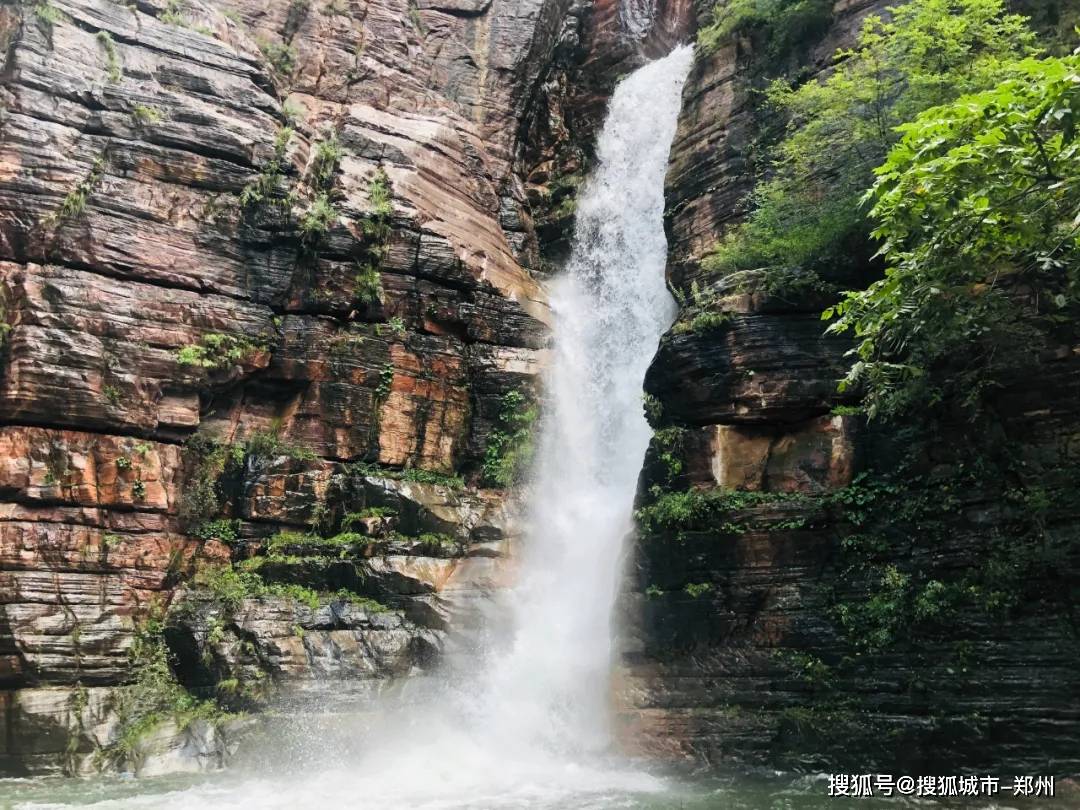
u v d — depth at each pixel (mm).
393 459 20656
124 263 18391
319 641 17656
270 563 18797
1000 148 11359
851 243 16609
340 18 25406
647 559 16812
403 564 18906
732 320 16938
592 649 18641
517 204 27000
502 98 27781
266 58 23219
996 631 13234
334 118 23344
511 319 23047
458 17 28328
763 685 15156
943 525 14156
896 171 12445
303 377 20281
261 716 16547
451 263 22281
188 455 18984
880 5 20344
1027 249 12836
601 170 27969
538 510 21688
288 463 19688
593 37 30641
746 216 20969
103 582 17188
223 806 13117
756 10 22594
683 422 17500
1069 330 13617
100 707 16312
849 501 15109
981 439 14117
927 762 13320
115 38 19688
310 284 20719
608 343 24531
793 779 13984
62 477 17094
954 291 13000
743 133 22016
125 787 14602
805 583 15250
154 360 18375
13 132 17844
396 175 22641
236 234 19922
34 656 16062
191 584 18359
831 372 16219
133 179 18891
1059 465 13328
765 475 16375
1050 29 16734
